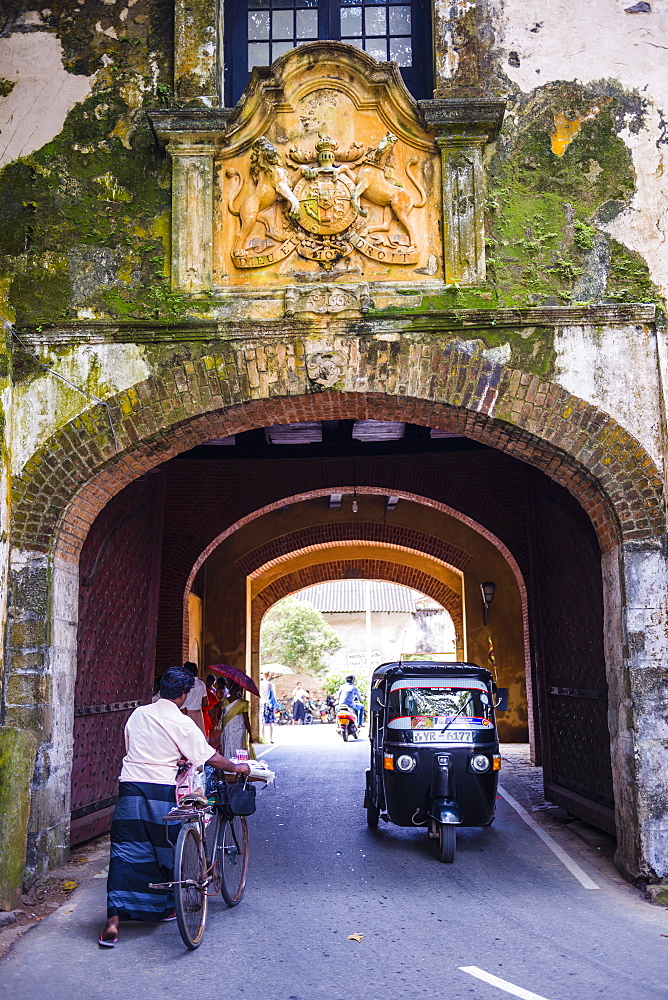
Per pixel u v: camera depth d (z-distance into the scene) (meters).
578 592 10.46
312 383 9.03
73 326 9.12
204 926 6.46
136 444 9.03
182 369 9.09
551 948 6.18
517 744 20.50
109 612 10.44
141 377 9.09
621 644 8.46
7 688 8.43
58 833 8.52
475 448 17.30
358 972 5.70
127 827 6.38
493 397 8.93
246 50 10.62
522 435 8.95
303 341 9.09
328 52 9.59
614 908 7.24
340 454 17.53
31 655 8.53
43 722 8.41
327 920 6.89
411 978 5.57
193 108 9.41
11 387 9.04
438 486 17.52
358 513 21.69
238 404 9.09
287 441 17.12
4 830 7.40
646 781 8.02
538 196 9.39
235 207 9.48
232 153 9.55
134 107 9.74
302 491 17.70
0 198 9.55
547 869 8.57
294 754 19.89
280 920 6.90
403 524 21.64
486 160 9.48
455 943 6.30
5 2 10.06
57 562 8.85
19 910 7.29
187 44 9.82
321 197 9.37
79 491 8.96
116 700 10.68
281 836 10.18
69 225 9.47
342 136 9.59
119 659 10.78
